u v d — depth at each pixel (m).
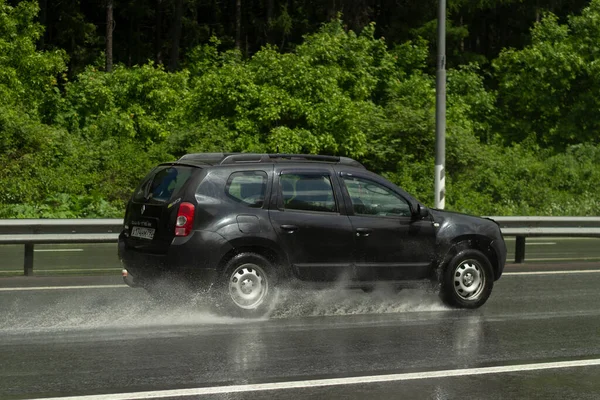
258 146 27.77
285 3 54.53
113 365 8.02
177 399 6.88
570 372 7.98
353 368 8.02
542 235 17.05
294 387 7.29
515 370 8.02
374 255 11.09
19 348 8.72
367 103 32.41
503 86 37.69
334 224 10.88
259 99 28.62
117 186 25.94
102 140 29.44
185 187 10.45
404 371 7.93
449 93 37.44
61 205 23.72
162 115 31.55
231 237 10.36
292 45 53.97
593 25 36.44
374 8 51.94
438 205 20.75
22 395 6.96
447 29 48.28
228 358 8.34
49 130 27.55
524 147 35.22
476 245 11.77
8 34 31.30
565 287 13.65
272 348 8.84
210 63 38.00
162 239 10.38
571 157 32.91
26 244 14.42
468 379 7.67
